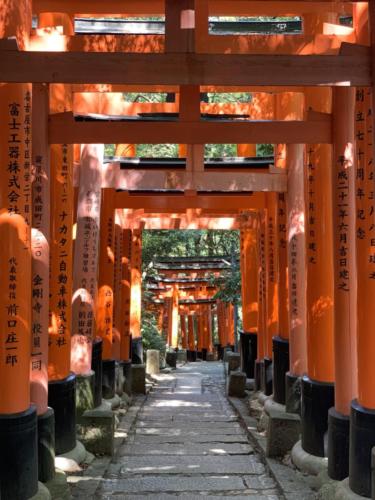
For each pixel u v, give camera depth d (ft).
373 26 15.01
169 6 15.25
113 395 32.81
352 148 18.62
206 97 40.52
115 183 26.96
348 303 18.57
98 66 14.93
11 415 15.65
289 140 18.71
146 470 21.09
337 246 18.78
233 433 27.61
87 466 20.98
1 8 16.30
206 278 80.23
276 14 22.79
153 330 64.18
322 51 17.90
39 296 18.74
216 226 44.80
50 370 21.21
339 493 16.47
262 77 15.05
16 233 15.78
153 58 14.90
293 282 26.68
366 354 16.31
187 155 27.17
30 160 16.42
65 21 21.77
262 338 38.78
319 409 20.33
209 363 73.67
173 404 37.09
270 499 18.15
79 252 26.40
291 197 26.94
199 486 19.34
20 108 15.96
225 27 29.30
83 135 18.97
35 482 16.12
